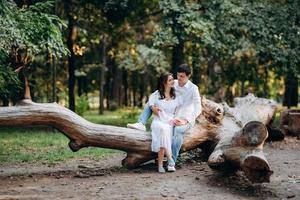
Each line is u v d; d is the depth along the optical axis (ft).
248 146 26.68
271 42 60.23
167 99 31.65
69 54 35.78
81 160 36.24
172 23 56.18
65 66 100.42
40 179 29.07
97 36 80.33
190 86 31.91
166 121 31.14
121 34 87.92
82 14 69.77
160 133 30.32
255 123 26.32
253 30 59.67
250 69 84.64
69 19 65.82
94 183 27.63
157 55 91.91
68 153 39.27
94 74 121.29
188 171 30.60
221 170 28.60
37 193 25.35
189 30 56.70
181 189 25.99
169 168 30.50
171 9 55.11
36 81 84.12
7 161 35.63
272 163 32.60
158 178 28.58
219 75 84.58
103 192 25.40
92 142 31.12
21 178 29.37
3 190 26.03
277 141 42.37
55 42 34.68
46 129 62.18
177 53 67.46
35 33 34.06
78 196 24.63
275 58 59.82
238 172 29.14
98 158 36.99
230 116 35.60
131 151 31.58
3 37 30.63
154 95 31.94
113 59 115.03
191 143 32.68
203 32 57.41
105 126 31.37
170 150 30.48
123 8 63.77
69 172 31.17
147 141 31.32
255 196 25.02
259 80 92.43
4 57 36.99
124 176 29.50
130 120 76.79
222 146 28.02
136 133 31.45
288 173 29.63
